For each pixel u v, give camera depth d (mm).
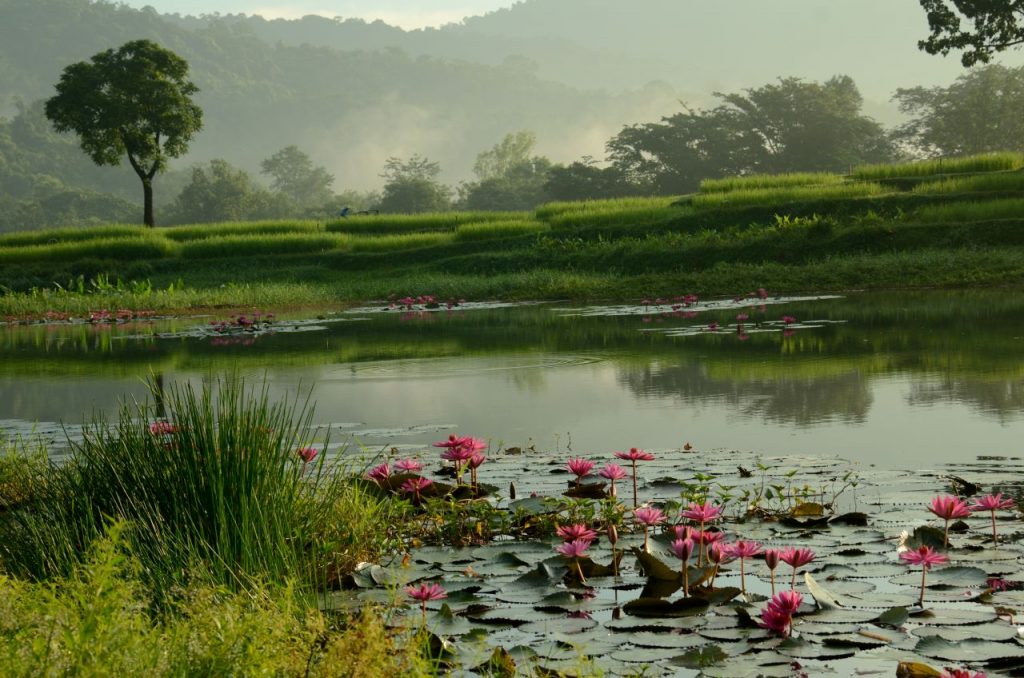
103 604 3113
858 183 37750
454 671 3500
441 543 5371
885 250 27547
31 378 12781
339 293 30172
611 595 4340
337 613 4160
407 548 5277
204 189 124875
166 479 4938
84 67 54438
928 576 4352
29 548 4707
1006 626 3756
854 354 11984
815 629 3787
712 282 25891
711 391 9914
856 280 24219
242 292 29531
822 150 83938
